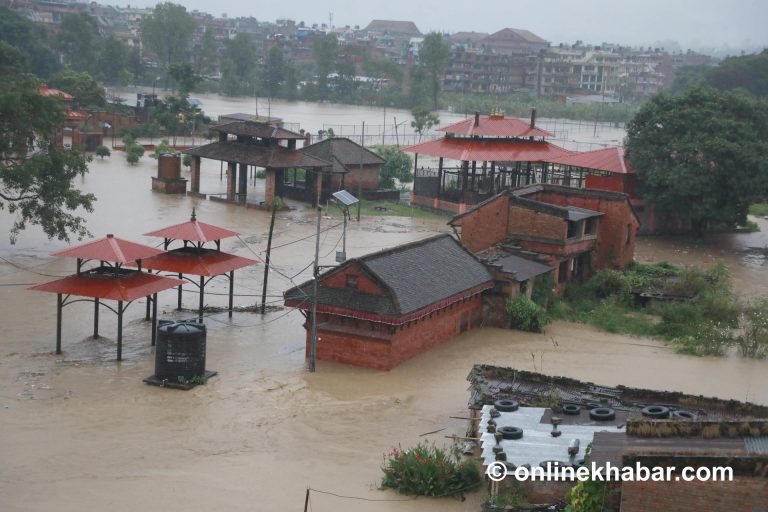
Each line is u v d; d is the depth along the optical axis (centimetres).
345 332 5134
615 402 4044
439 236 6056
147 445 3975
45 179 6962
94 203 9850
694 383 5159
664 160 9581
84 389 4603
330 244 8450
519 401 4034
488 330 6031
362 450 4022
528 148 10800
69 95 15725
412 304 5141
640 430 3052
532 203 6831
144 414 4322
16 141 6838
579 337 6003
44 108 7031
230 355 5266
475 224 7094
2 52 12825
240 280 6931
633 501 2705
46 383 4653
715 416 3841
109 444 3962
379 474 3769
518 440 3541
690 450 2723
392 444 4097
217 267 5809
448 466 3612
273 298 6512
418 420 4397
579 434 3591
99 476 3653
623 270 7369
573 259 7206
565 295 6950
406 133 19775
